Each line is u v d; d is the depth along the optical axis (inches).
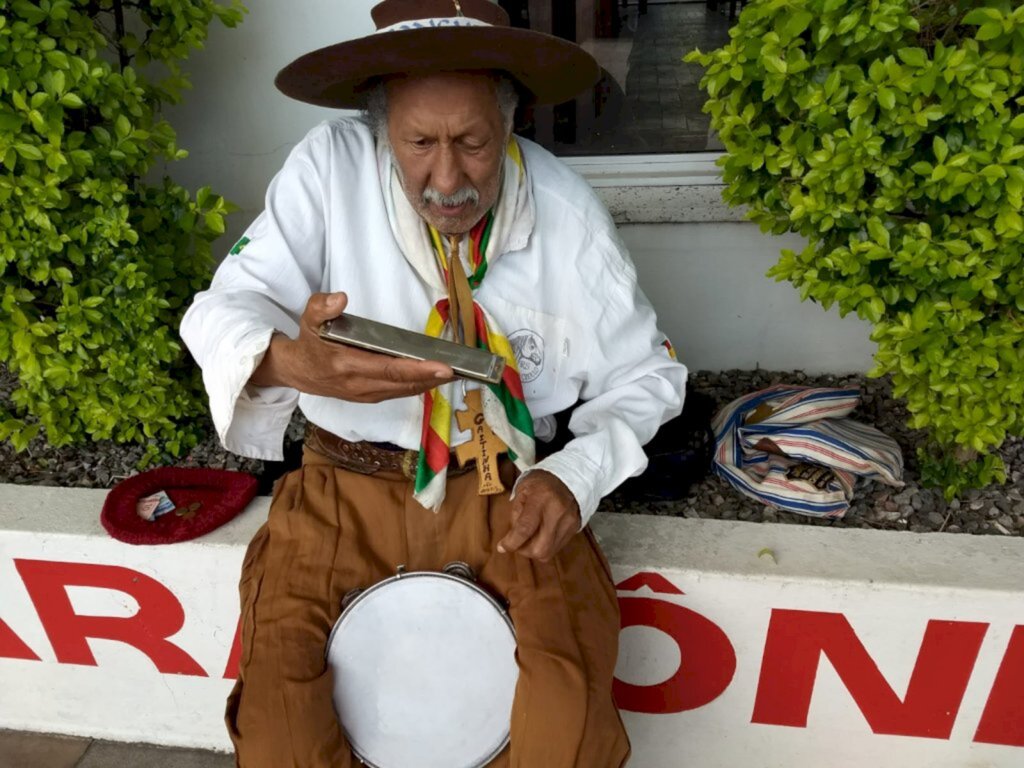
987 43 59.4
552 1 107.0
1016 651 63.5
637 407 59.8
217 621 73.2
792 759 71.9
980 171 59.3
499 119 53.4
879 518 74.2
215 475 78.0
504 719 56.9
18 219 74.0
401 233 57.4
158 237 83.3
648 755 73.6
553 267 60.6
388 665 56.1
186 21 80.7
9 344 79.6
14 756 80.8
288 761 51.7
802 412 77.4
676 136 99.3
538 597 55.8
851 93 63.2
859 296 66.5
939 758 69.5
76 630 76.1
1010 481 78.1
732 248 93.7
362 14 92.2
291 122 97.4
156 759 80.3
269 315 55.2
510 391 58.3
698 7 115.5
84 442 90.7
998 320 68.3
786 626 65.5
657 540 67.7
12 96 71.0
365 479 61.0
